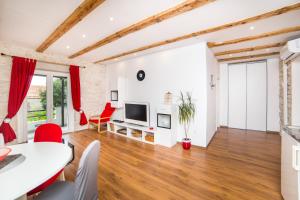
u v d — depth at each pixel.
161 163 2.78
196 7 1.98
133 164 2.75
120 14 2.26
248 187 2.05
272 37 3.09
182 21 2.47
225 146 3.67
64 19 2.40
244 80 5.39
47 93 4.47
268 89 5.00
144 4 2.01
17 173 1.13
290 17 2.33
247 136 4.53
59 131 2.04
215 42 3.47
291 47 2.66
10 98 3.64
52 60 4.48
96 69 5.70
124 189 2.03
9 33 2.97
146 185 2.12
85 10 2.06
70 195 1.26
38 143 1.81
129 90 5.06
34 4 2.00
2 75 3.61
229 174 2.39
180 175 2.37
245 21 2.39
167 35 3.07
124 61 5.23
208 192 1.96
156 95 4.32
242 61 5.34
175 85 3.91
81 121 5.16
